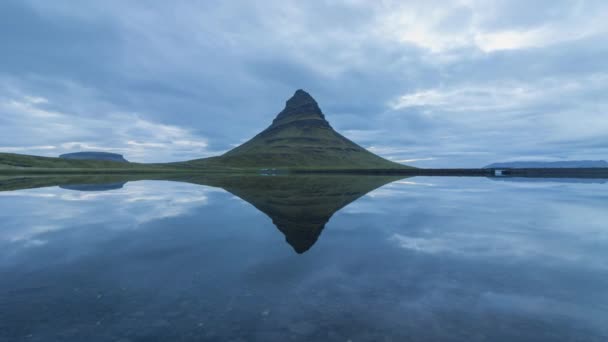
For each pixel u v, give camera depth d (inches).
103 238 552.1
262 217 769.6
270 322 262.4
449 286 343.0
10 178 2625.5
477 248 504.7
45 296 306.5
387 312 282.0
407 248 500.4
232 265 408.2
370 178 3395.7
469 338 240.4
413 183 2365.9
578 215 830.5
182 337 238.5
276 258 440.1
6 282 341.4
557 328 256.5
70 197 1177.4
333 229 639.1
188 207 941.2
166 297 308.2
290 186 1921.8
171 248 489.4
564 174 4347.9
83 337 236.8
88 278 356.8
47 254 451.2
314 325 258.5
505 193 1483.8
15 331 242.4
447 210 912.3
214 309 285.0
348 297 312.7
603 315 278.2
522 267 407.8
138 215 791.7
